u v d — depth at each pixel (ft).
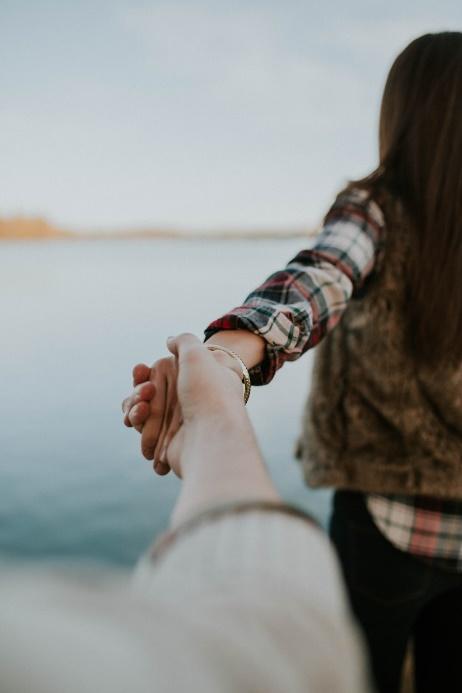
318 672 0.55
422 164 2.89
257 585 0.63
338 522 3.69
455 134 2.84
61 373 55.62
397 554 3.41
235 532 0.75
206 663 0.44
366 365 3.18
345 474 3.33
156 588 0.68
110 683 0.36
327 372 3.39
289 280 2.56
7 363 60.59
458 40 2.99
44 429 39.27
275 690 0.47
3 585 0.41
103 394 47.91
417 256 2.90
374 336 3.09
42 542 24.73
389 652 3.56
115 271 197.88
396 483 3.23
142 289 135.03
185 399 1.52
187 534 0.78
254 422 34.55
